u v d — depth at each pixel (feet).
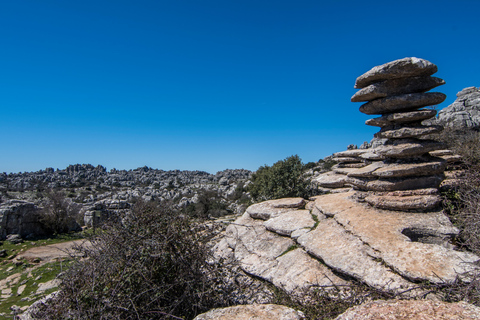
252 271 24.49
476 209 20.03
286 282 21.08
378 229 21.95
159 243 13.92
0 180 244.83
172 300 13.79
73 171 351.67
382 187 26.05
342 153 44.86
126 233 14.62
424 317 7.80
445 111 80.48
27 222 79.77
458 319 7.44
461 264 15.78
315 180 46.50
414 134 25.58
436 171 25.44
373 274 17.66
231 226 33.83
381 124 27.86
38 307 13.67
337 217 25.93
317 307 14.25
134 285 12.79
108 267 13.08
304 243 24.25
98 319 11.51
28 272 54.13
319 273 20.70
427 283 15.10
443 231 21.04
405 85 25.93
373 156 35.65
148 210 16.25
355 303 13.83
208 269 15.92
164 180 302.45
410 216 23.41
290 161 43.93
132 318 12.25
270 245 27.17
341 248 21.45
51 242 74.43
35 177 278.67
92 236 15.31
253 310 10.48
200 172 381.19
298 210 31.50
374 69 25.26
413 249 18.24
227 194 152.05
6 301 42.88
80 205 107.34
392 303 8.87
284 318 9.73
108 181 291.58
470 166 30.94
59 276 13.84
